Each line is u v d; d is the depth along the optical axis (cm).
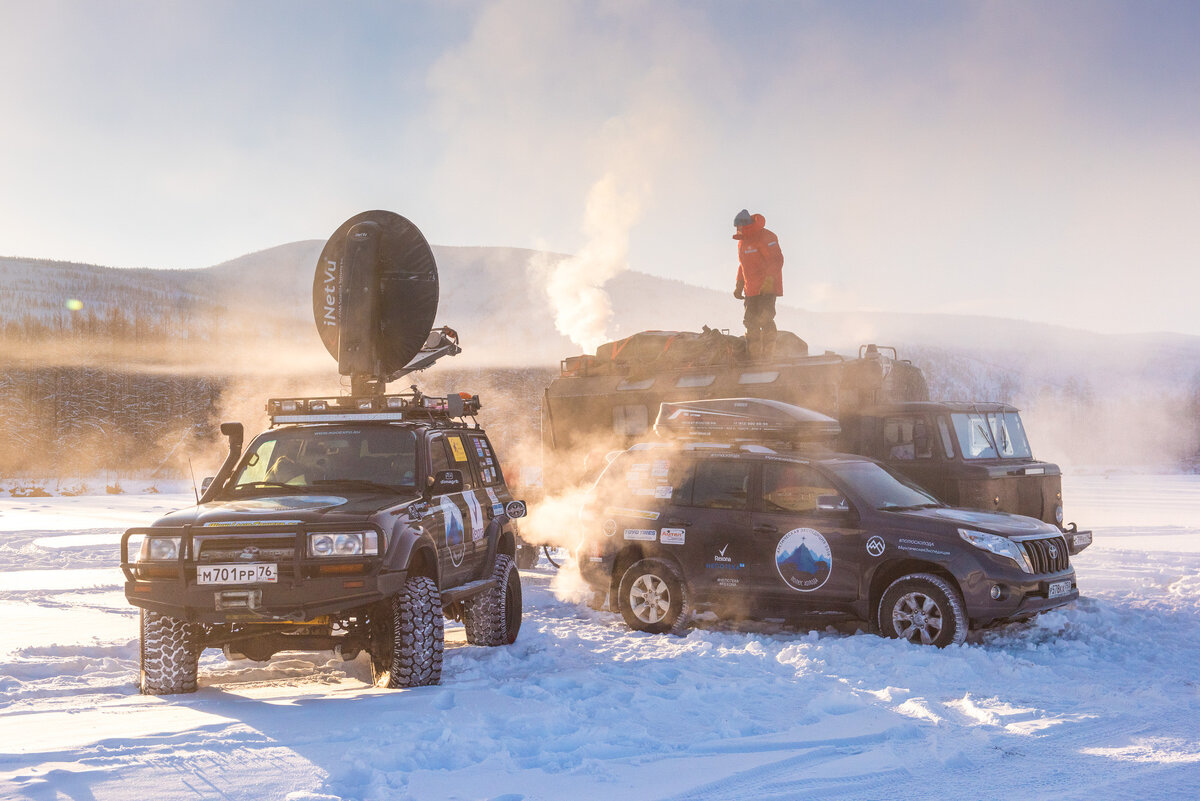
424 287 1014
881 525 952
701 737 598
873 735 606
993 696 720
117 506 3725
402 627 721
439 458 862
